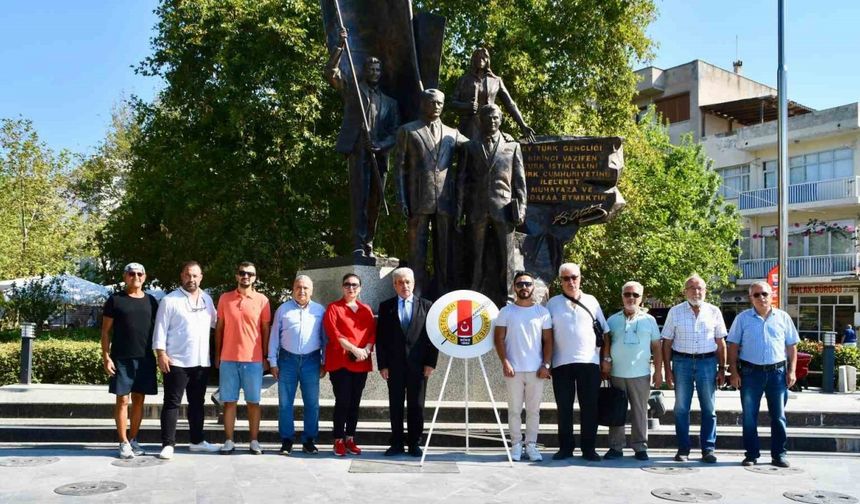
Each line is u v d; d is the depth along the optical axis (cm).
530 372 716
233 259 1736
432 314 711
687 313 734
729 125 3859
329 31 1030
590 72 1931
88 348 1300
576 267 734
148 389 715
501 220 937
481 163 945
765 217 3378
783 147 1864
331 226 1917
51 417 919
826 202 3059
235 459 694
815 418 959
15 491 566
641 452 731
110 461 679
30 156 2906
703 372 726
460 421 877
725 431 852
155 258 2159
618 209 1086
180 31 1798
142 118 2034
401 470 654
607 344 746
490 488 596
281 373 728
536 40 1844
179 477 616
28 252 2747
